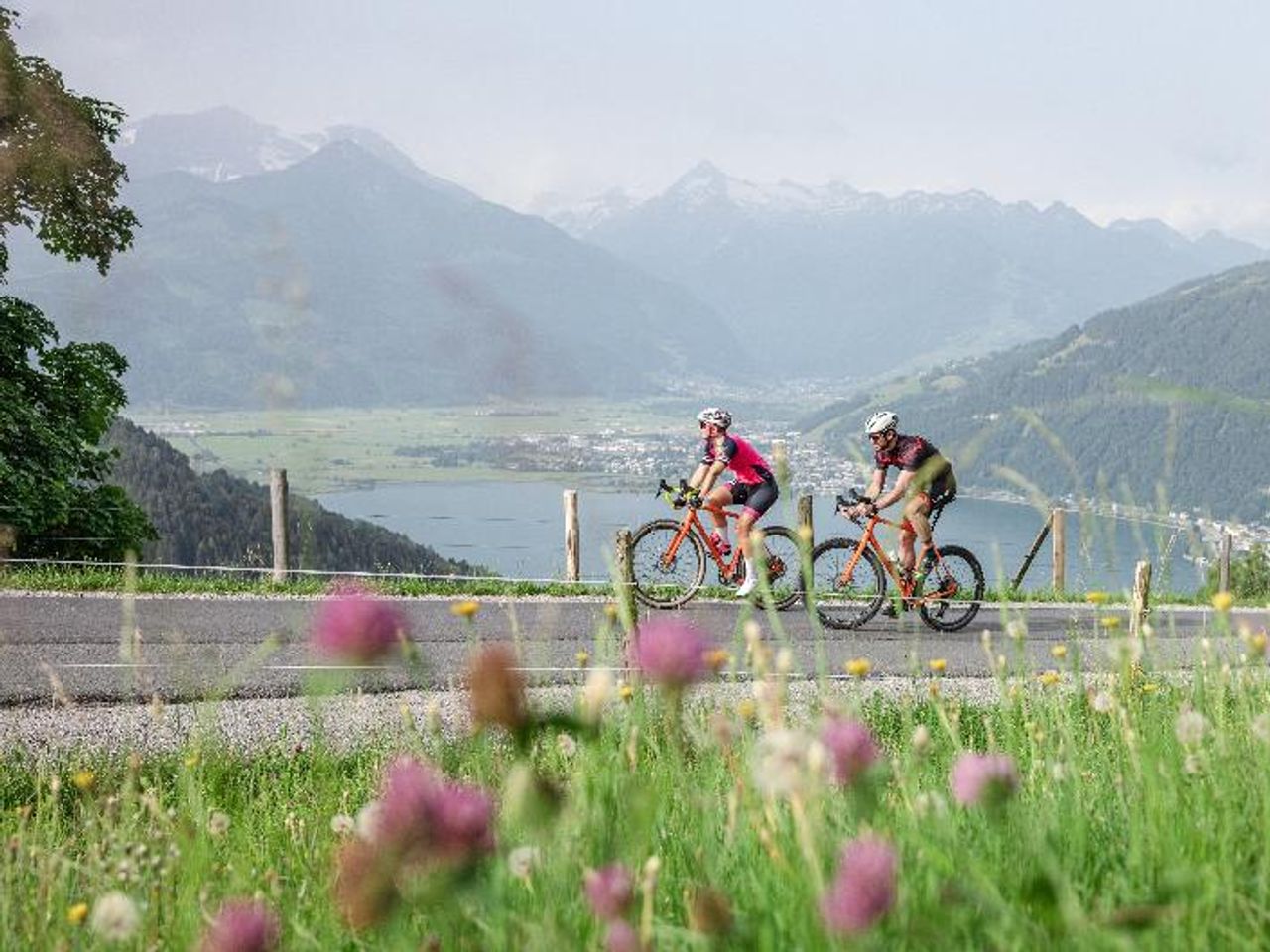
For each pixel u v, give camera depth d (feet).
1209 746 10.14
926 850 6.09
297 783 17.83
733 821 7.37
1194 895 5.98
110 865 9.37
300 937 6.70
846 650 43.06
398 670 33.73
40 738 27.96
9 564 61.93
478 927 5.86
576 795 6.56
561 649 39.65
